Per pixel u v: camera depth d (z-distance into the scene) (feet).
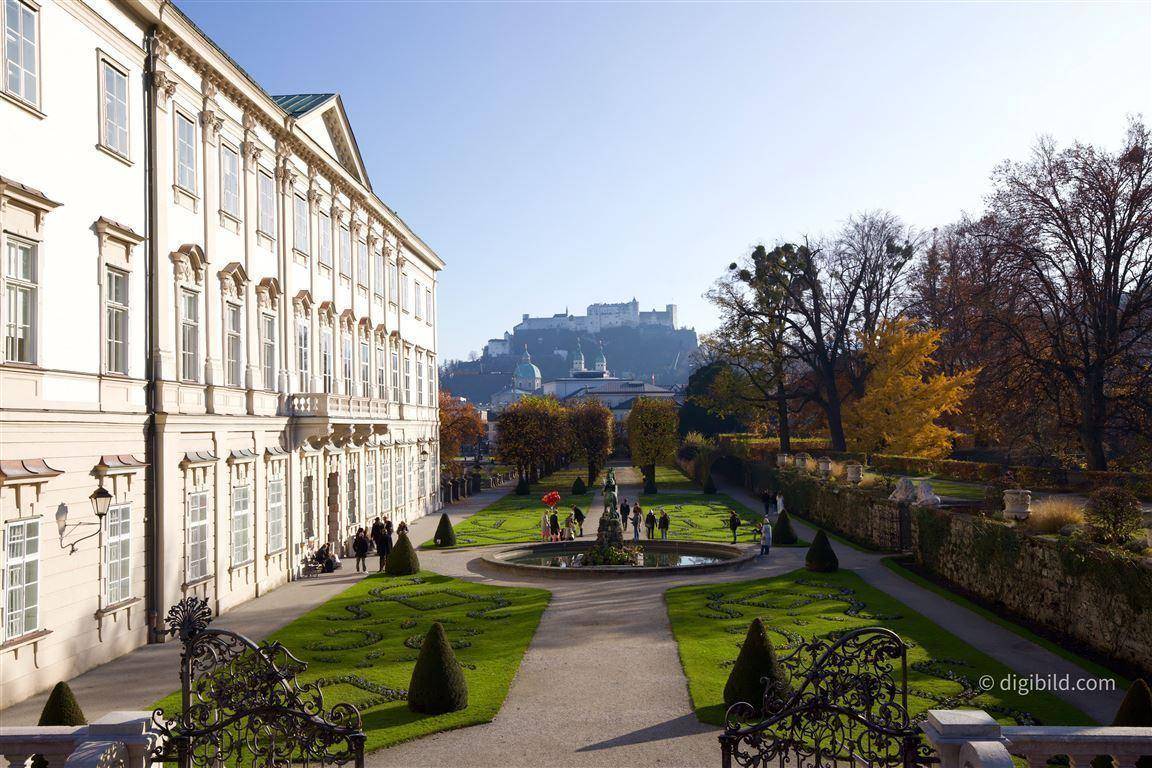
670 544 129.59
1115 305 140.46
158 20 75.25
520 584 101.40
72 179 63.72
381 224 158.81
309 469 116.16
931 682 56.70
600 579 104.01
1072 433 155.22
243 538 93.30
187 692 34.63
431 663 52.75
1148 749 30.19
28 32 59.11
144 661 67.10
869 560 114.62
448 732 49.32
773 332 228.22
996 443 206.90
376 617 83.05
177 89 80.59
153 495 74.54
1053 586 71.10
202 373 84.74
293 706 34.81
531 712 52.70
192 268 82.79
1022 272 146.41
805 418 261.44
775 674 50.93
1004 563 80.18
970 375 183.01
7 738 31.01
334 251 129.49
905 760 32.32
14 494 56.08
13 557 56.13
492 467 377.09
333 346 127.54
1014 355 149.38
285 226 108.27
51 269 61.05
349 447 132.67
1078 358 145.48
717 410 257.55
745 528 155.22
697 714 51.37
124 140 71.67
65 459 62.08
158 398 74.90
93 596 65.31
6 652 55.01
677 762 43.86
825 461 168.76
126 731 31.45
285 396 107.55
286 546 106.63
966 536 89.81
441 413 338.95
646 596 91.76
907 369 188.55
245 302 95.86
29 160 58.80
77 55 64.75
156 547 74.49
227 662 36.22
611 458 423.64
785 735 46.60
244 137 96.89
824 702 34.42
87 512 64.69
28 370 57.93
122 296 71.20
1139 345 146.72
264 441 99.55
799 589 93.66
